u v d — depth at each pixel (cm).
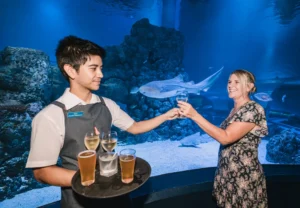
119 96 1059
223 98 1952
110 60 1084
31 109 645
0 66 654
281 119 1409
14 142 593
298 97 1641
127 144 1037
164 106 1130
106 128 123
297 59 3058
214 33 3033
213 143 1083
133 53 1155
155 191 178
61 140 105
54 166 100
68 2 3906
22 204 556
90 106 115
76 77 108
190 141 1052
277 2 2481
